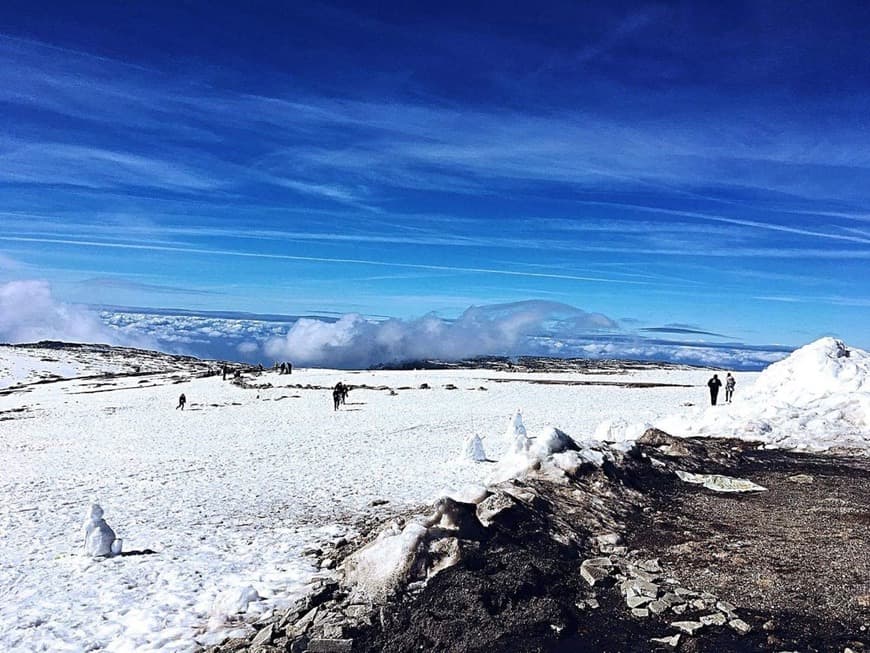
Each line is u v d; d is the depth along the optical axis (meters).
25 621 9.95
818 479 16.34
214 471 24.33
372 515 16.17
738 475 16.98
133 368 132.88
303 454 27.86
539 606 9.07
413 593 9.46
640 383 63.19
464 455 24.48
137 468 25.83
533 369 97.94
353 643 8.35
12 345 148.88
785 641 8.00
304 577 11.37
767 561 10.56
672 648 8.02
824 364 26.12
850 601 8.97
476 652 8.10
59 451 32.28
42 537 15.38
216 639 8.95
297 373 87.44
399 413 43.91
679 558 10.98
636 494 14.69
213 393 64.19
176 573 11.97
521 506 12.27
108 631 9.48
